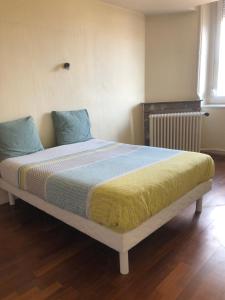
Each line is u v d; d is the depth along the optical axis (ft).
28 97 9.04
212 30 12.92
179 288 5.07
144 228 5.57
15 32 8.39
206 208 8.23
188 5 11.17
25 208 8.67
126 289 5.08
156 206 5.67
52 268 5.74
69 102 10.30
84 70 10.59
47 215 8.17
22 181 7.22
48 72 9.46
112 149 8.89
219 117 13.29
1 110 8.44
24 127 8.59
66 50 9.84
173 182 6.16
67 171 6.60
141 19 12.55
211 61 13.29
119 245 5.19
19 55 8.61
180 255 6.05
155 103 13.16
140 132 13.88
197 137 12.95
